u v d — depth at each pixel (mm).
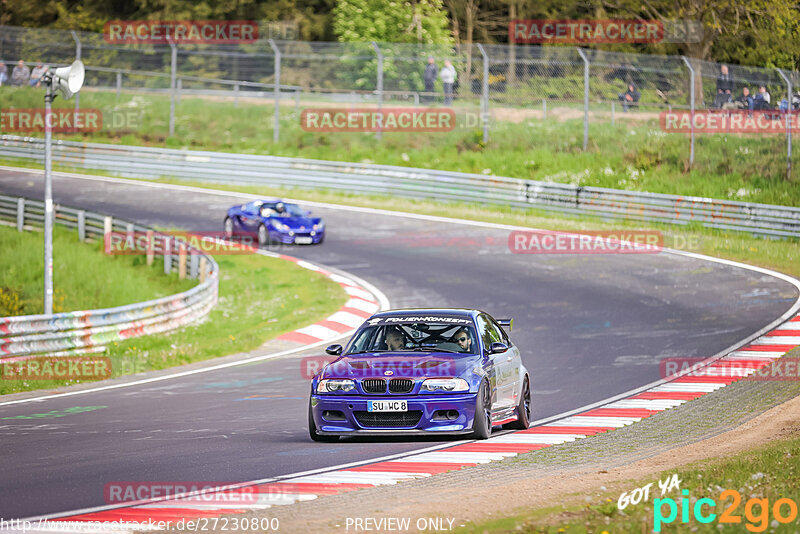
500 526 25906
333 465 36562
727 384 59562
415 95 171000
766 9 182625
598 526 25562
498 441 42406
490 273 104625
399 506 28859
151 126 182750
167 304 82875
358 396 40188
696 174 146250
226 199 147250
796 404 51094
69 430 46062
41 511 29188
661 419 48906
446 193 143000
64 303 93750
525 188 136625
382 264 110125
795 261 108750
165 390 60188
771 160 146750
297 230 118812
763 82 151500
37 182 157500
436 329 43969
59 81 74000
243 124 179250
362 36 193250
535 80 175625
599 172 148750
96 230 120875
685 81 165875
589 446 41062
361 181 148625
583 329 80812
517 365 46906
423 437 43219
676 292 94875
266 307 93562
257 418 49812
